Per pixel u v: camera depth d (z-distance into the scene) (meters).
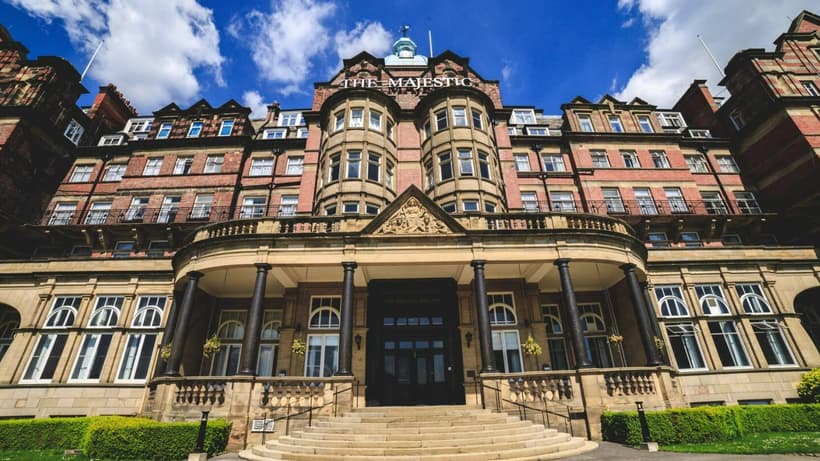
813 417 13.60
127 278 21.28
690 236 26.00
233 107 30.06
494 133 25.75
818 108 27.16
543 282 20.59
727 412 12.52
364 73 28.84
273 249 16.44
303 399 13.86
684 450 10.52
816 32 31.34
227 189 26.58
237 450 12.78
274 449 11.41
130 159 28.16
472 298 19.44
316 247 16.50
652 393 14.54
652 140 29.17
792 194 26.27
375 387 17.66
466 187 21.77
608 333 21.08
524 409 13.91
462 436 11.15
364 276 18.58
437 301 19.64
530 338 15.50
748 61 30.11
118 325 20.08
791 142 26.64
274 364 19.98
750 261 22.14
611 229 18.02
